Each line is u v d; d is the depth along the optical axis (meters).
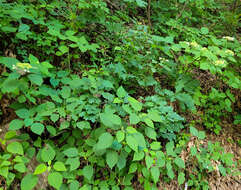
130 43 2.95
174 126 2.48
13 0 2.58
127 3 4.07
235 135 3.27
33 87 1.95
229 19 4.22
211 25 4.56
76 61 2.86
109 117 1.68
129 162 2.22
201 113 3.24
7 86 1.59
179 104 2.88
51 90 2.07
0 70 2.17
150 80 2.69
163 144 2.66
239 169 2.86
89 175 1.86
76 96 2.19
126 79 2.72
